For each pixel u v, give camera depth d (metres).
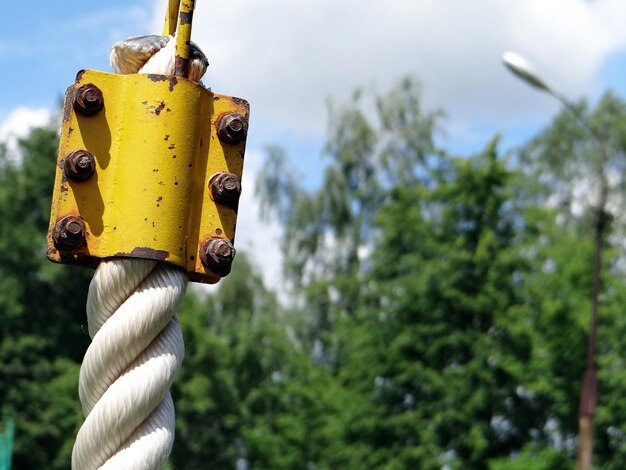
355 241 45.12
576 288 32.19
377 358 36.28
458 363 36.19
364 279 39.06
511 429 35.28
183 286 3.04
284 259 46.16
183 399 44.62
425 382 35.72
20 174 43.12
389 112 45.31
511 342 34.72
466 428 35.06
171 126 3.02
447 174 37.72
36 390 39.12
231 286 49.62
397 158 45.06
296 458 38.81
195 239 3.07
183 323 45.44
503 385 34.84
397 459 35.16
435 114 45.88
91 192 3.00
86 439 2.94
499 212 36.75
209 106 3.12
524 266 35.62
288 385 39.41
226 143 3.12
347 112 45.62
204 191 3.09
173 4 3.31
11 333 41.12
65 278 42.00
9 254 41.34
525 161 50.62
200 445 45.81
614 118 49.34
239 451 46.66
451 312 35.75
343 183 44.94
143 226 2.98
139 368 2.97
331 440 36.81
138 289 3.00
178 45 3.12
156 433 2.97
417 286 35.69
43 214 43.06
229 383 46.06
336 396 37.00
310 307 45.66
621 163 48.75
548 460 31.06
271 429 47.66
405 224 37.25
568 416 32.16
